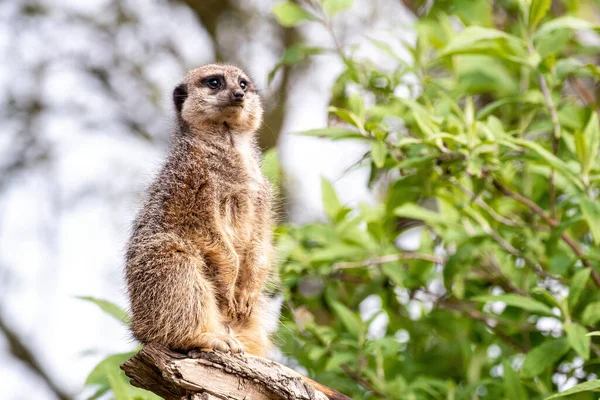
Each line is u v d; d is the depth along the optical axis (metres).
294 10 11.34
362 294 11.05
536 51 10.33
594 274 10.05
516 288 10.49
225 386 6.95
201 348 7.93
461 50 10.24
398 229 12.34
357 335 10.06
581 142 9.46
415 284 10.90
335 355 9.76
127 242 8.62
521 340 10.93
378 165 9.15
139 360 7.28
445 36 11.90
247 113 9.55
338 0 11.23
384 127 9.78
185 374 6.90
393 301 11.39
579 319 9.53
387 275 10.98
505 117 11.74
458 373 11.34
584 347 8.34
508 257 10.81
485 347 10.85
